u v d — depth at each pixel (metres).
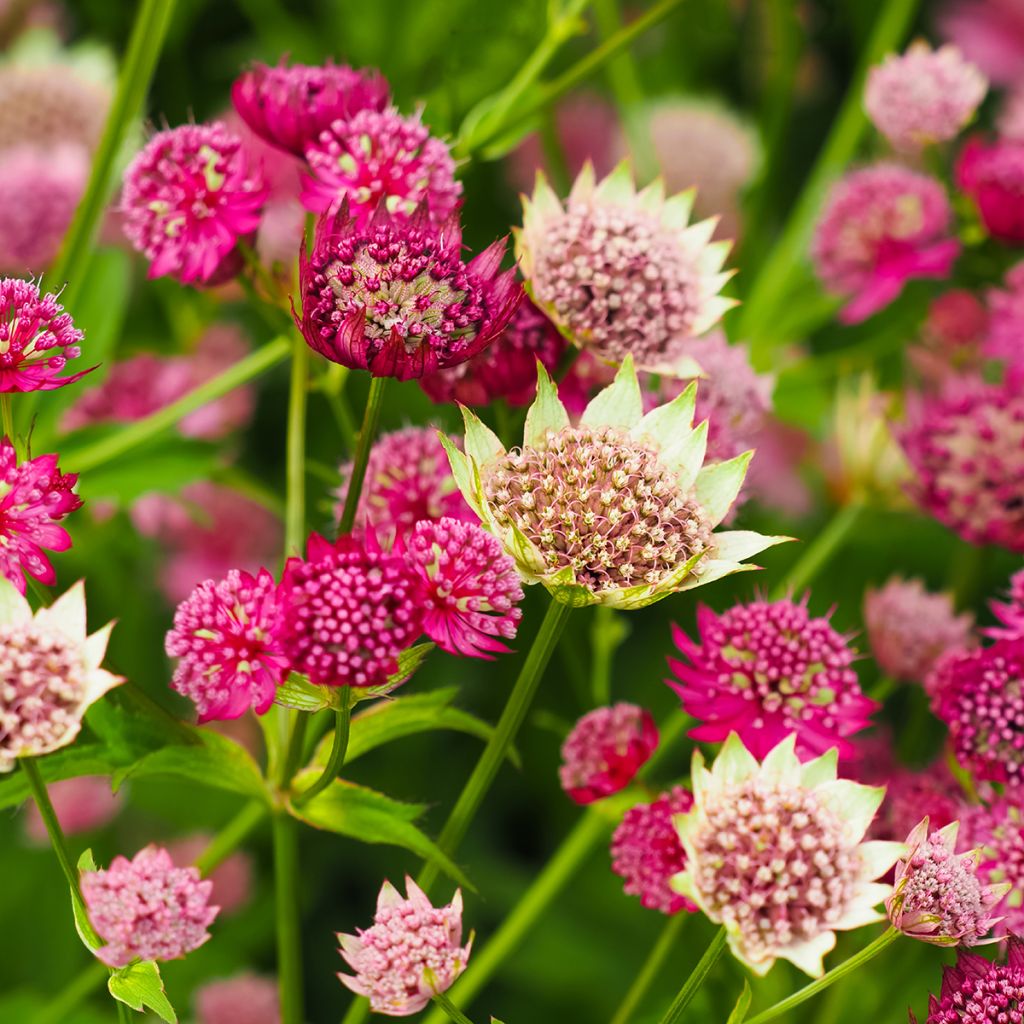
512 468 0.53
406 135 0.55
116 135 0.62
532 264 0.56
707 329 0.57
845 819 0.52
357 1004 0.56
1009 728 0.55
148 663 0.70
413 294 0.52
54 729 0.51
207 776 0.55
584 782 0.56
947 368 0.68
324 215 0.53
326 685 0.51
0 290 0.53
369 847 0.73
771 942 0.51
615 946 0.71
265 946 0.70
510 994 0.70
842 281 0.68
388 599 0.51
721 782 0.52
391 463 0.57
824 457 0.71
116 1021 0.66
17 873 0.70
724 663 0.55
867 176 0.68
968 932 0.52
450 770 0.73
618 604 0.53
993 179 0.66
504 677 0.72
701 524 0.53
